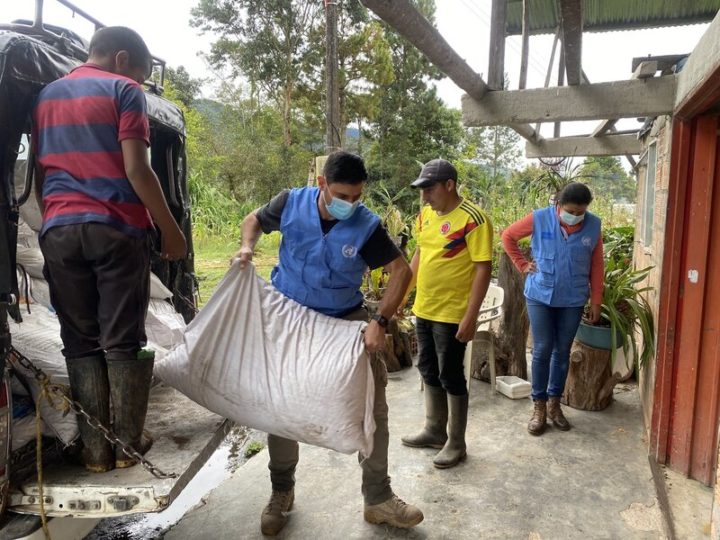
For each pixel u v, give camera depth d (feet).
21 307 7.71
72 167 5.69
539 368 11.62
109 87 5.71
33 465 6.15
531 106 10.32
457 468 10.16
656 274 11.50
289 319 6.84
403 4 6.43
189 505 9.78
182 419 7.68
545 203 28.58
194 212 51.52
